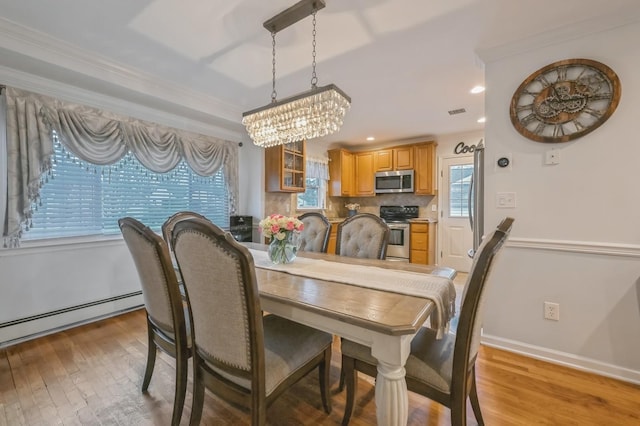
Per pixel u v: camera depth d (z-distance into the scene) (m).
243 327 1.00
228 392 1.12
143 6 1.65
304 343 1.33
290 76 2.54
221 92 2.90
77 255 2.56
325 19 1.75
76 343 2.22
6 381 1.73
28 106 2.17
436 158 4.82
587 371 1.84
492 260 1.03
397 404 1.01
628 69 1.70
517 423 1.40
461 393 1.06
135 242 1.37
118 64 2.31
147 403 1.55
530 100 1.99
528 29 1.86
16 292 2.23
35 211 2.33
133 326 2.54
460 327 1.05
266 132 2.27
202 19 1.76
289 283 1.45
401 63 2.30
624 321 1.76
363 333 1.05
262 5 1.63
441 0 1.59
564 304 1.92
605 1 1.60
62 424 1.40
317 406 1.54
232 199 3.81
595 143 1.81
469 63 2.30
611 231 1.78
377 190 5.12
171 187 3.30
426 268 1.76
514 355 2.05
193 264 1.05
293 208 4.60
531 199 2.01
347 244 2.38
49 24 1.81
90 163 2.55
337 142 5.16
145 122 2.90
